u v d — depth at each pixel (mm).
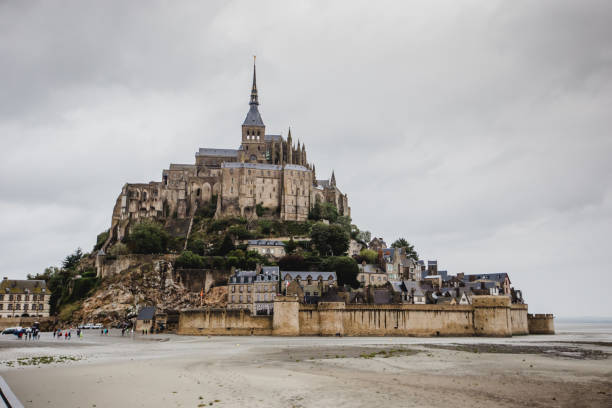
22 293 192750
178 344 116250
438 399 54969
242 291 173500
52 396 55812
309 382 64000
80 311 186250
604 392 59500
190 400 53906
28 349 104000
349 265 192000
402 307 140625
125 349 104688
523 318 158750
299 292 158125
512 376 70125
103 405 51906
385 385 62344
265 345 112750
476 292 185875
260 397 55281
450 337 139250
